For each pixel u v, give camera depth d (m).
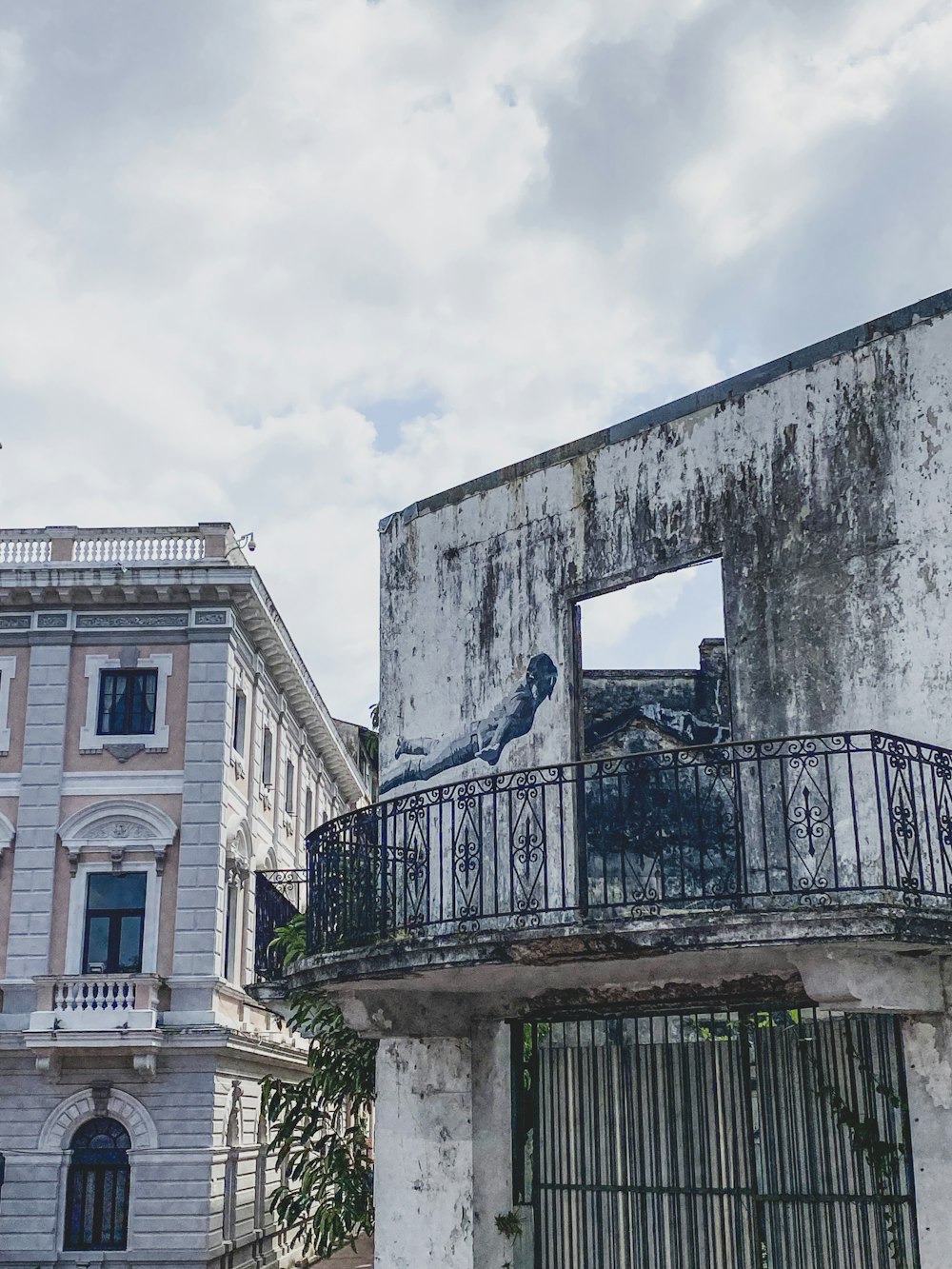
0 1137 23.22
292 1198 15.05
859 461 10.22
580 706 11.59
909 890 8.52
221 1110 24.02
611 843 12.07
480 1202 11.06
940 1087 9.12
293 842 33.38
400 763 12.85
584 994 10.95
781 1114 10.02
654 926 8.95
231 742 25.89
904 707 9.64
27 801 24.80
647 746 15.79
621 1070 10.86
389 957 10.16
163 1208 22.91
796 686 10.25
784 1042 10.13
